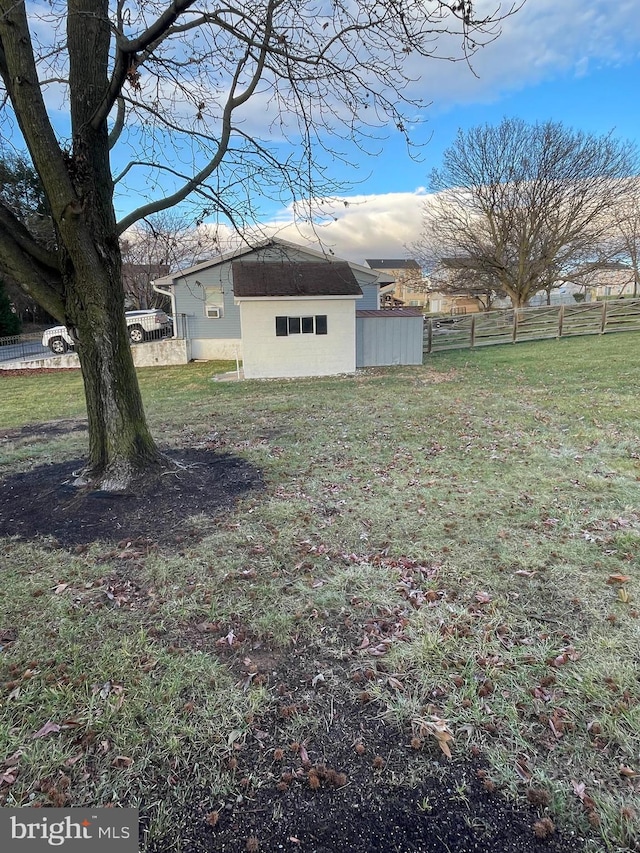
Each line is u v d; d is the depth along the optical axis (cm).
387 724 183
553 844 140
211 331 1712
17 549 330
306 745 175
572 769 162
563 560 296
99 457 436
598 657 213
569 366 1133
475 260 2295
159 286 1695
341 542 331
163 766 168
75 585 285
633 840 140
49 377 1496
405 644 227
